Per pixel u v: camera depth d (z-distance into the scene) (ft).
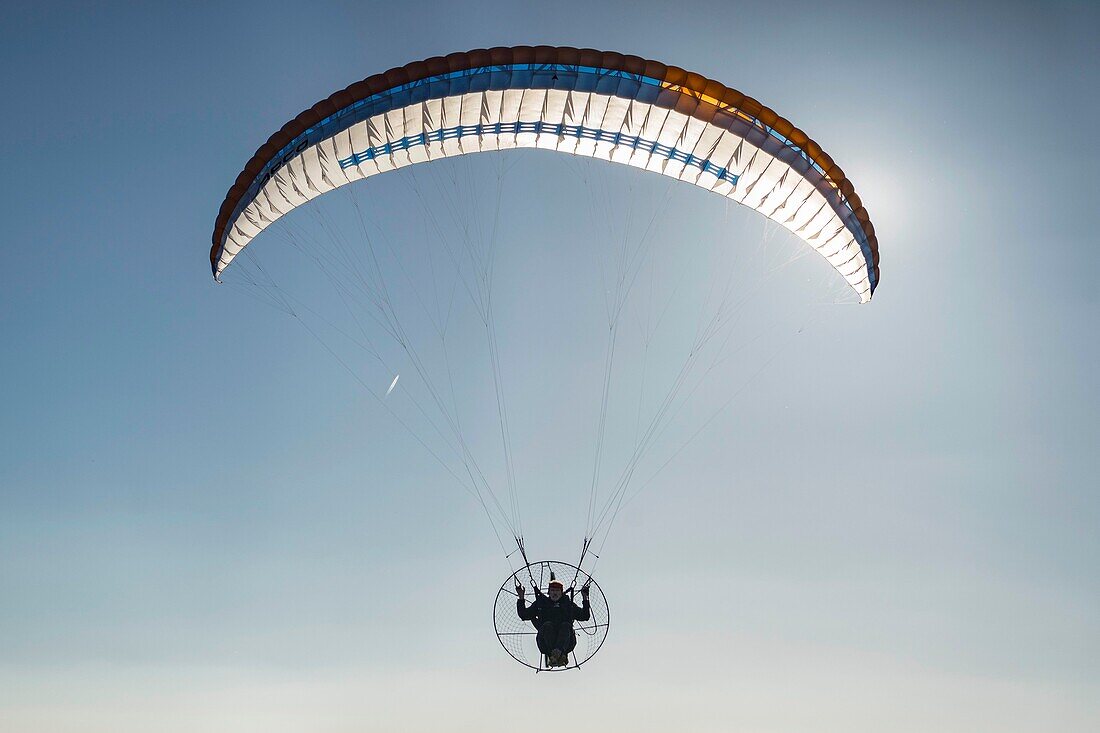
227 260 69.72
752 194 64.69
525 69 60.70
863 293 70.49
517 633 61.67
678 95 60.49
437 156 65.67
